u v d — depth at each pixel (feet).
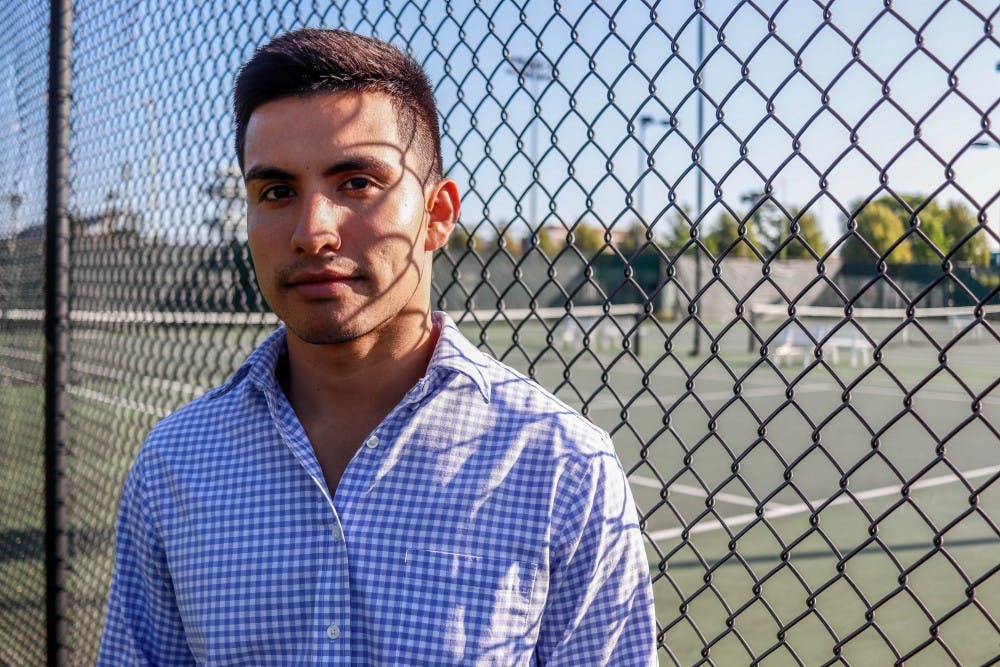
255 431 4.16
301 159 3.77
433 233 4.36
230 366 7.88
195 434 4.27
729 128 4.35
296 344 4.23
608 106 4.89
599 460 3.96
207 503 4.08
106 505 10.54
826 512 22.08
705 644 4.98
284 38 3.99
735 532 19.92
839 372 62.13
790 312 4.33
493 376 4.16
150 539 4.21
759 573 16.81
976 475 27.50
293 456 4.04
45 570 9.68
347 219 3.81
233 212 7.84
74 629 10.09
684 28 4.50
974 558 17.84
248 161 3.89
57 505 9.64
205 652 3.98
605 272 96.99
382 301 3.89
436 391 4.00
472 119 5.69
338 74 3.80
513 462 3.90
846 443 33.73
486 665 3.67
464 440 3.96
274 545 3.93
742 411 43.45
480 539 3.80
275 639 3.86
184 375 8.64
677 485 25.98
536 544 3.79
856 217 4.00
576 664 3.85
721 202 4.42
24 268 12.67
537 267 70.13
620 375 58.70
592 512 3.86
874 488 25.34
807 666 12.68
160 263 8.91
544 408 4.04
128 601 4.33
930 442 34.12
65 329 9.80
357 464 3.96
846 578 4.39
